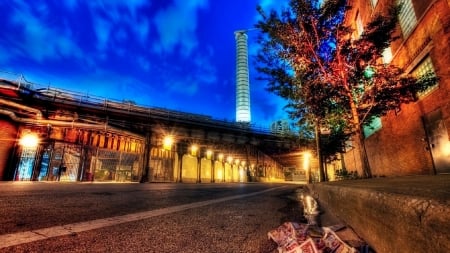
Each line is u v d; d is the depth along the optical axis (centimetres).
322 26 804
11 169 2066
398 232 112
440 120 909
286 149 4562
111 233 272
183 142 3572
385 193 136
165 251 221
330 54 793
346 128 873
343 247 169
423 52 958
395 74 763
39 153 2214
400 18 1131
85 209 430
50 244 221
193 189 1180
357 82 771
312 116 862
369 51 763
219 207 538
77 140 2445
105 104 2833
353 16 1739
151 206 511
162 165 3162
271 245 242
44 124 2278
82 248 216
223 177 4725
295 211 513
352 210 222
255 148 4672
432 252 81
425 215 87
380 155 1480
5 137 2075
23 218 328
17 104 2161
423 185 178
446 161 894
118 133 2723
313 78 801
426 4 927
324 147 1311
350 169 2305
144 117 3019
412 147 1110
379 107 794
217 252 222
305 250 178
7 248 204
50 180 2209
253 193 1055
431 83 762
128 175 2758
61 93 2553
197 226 330
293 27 819
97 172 2520
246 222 372
